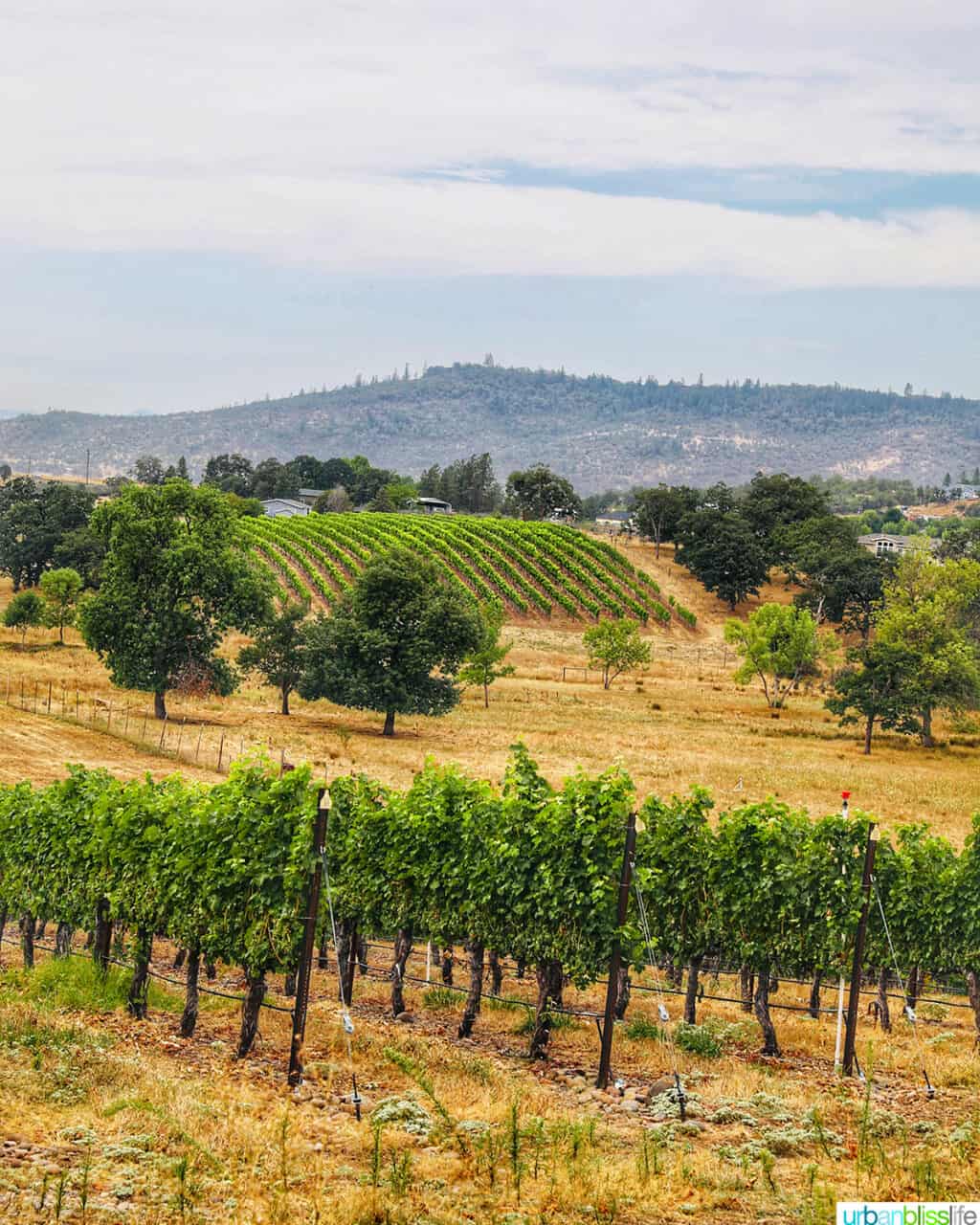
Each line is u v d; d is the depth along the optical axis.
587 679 91.38
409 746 58.28
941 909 21.80
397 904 21.72
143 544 58.31
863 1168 13.52
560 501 179.75
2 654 77.94
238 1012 20.86
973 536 154.25
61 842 23.27
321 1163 12.59
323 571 114.44
